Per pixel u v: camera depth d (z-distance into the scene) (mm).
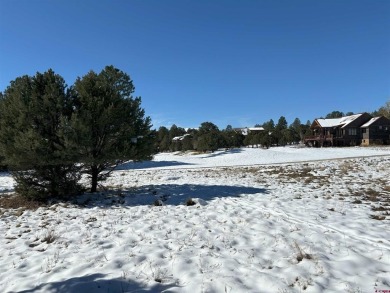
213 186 18391
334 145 76438
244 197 14148
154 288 5500
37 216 11961
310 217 9844
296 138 98000
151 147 16797
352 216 9867
